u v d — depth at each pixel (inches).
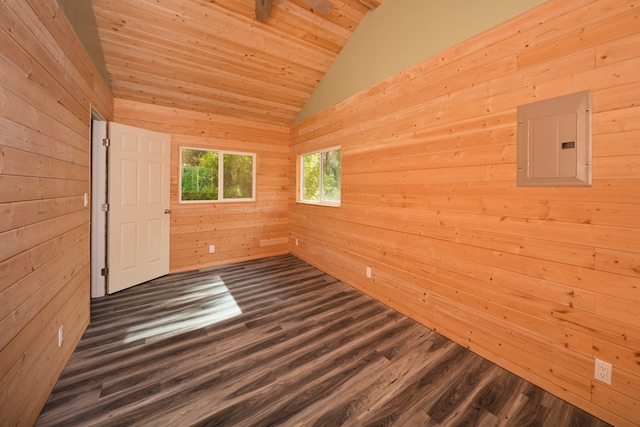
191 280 137.8
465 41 79.4
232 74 135.8
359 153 122.4
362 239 122.0
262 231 182.1
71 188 72.5
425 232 92.8
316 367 71.8
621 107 52.4
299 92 156.7
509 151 69.7
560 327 61.9
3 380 42.5
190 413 56.4
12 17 45.6
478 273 77.6
